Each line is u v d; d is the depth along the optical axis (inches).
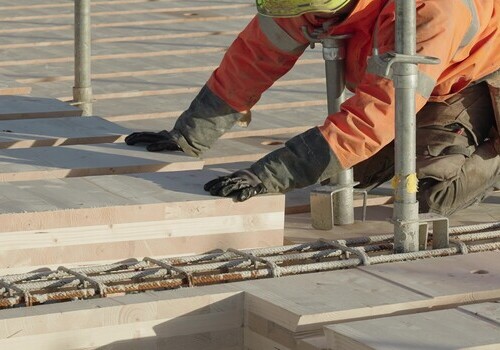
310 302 253.6
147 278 273.6
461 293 261.6
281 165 301.6
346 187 343.9
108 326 248.1
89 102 479.8
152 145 355.6
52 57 595.5
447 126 354.3
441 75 333.7
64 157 346.6
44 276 273.1
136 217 289.7
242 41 342.3
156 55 618.2
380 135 297.0
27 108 426.6
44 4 761.6
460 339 231.0
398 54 277.7
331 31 316.5
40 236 280.7
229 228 300.7
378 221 352.8
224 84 347.6
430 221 295.3
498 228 321.1
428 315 245.0
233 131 447.2
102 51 620.7
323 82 563.8
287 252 295.1
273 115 484.7
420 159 350.9
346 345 232.5
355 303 253.6
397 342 228.8
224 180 301.4
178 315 254.4
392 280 270.7
